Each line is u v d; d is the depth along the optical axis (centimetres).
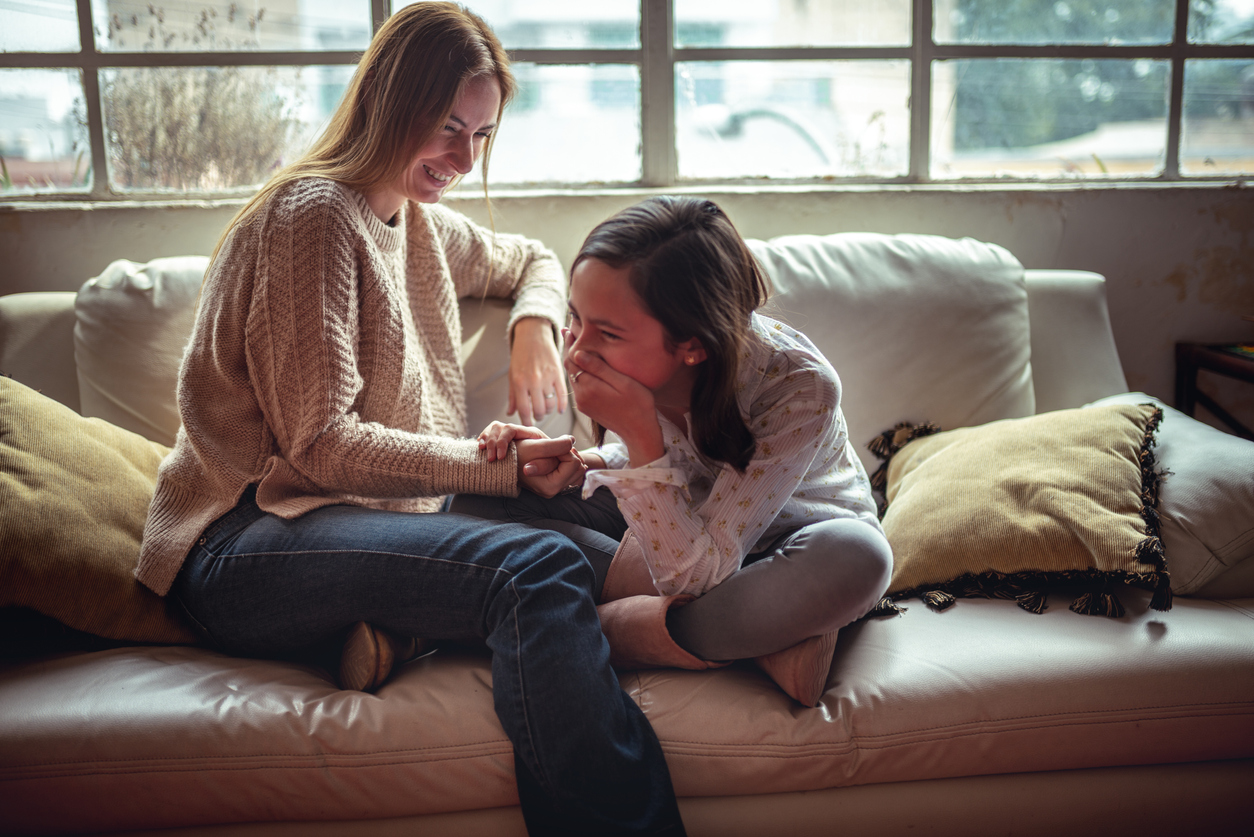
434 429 134
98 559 114
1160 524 126
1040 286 174
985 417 159
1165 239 192
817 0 186
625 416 103
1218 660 109
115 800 98
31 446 120
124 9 176
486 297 162
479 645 114
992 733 105
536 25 184
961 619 119
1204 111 197
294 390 115
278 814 101
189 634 118
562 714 95
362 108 124
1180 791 108
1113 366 170
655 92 185
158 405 148
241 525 116
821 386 107
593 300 99
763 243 169
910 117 192
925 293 162
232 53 180
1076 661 109
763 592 105
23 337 152
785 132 191
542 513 126
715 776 103
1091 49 191
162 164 183
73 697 102
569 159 190
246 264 116
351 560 107
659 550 107
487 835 102
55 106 178
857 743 104
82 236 176
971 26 189
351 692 106
